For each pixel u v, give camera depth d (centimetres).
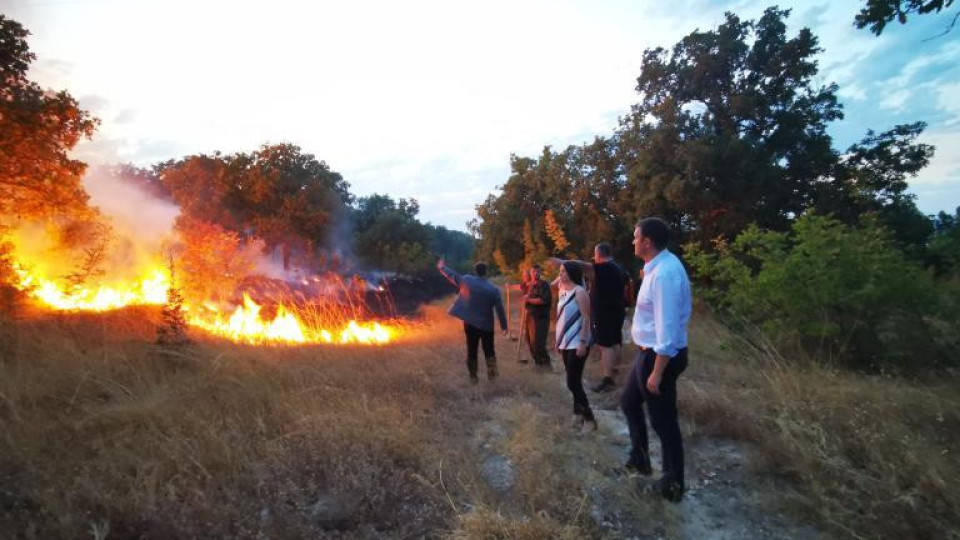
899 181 1833
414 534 281
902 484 315
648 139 1816
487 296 567
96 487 281
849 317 633
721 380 569
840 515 290
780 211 1747
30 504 269
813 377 503
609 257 586
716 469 368
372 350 691
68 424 352
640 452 353
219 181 3095
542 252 1499
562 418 462
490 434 417
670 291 301
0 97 1016
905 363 590
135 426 363
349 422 379
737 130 1792
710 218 1697
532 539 265
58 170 1106
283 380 491
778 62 1697
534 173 2497
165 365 500
